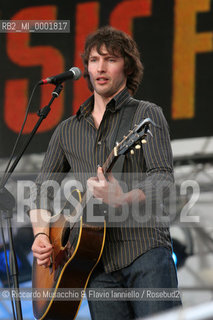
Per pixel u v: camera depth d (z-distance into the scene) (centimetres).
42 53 1426
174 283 490
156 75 1418
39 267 587
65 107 1403
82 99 1398
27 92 1425
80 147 549
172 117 1423
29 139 558
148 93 1425
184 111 1417
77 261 511
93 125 546
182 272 1355
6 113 1426
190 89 1408
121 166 508
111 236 511
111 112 538
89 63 551
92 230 508
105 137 535
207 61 1395
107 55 536
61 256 541
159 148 507
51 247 558
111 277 521
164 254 496
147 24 1405
